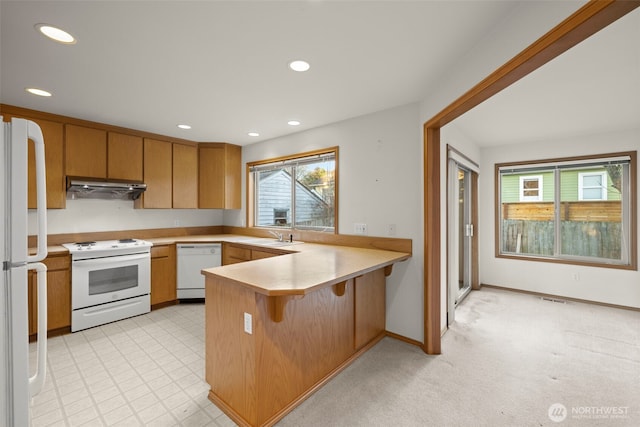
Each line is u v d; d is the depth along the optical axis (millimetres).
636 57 1953
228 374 1784
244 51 1876
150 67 2082
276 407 1734
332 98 2639
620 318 3352
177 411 1793
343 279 1777
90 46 1810
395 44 1799
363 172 3080
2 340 967
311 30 1658
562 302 3932
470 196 4418
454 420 1730
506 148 4492
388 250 2857
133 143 3631
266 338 1672
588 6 1069
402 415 1772
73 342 2688
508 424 1698
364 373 2230
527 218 4430
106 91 2494
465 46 1824
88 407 1816
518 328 3076
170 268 3713
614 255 3799
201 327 3043
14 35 1683
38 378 1047
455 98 2047
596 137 3812
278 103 2768
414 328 2705
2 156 961
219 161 4344
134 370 2232
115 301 3186
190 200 4184
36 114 2939
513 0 1396
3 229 964
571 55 1932
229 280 1704
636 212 3596
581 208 4012
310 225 3787
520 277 4402
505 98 2656
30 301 2699
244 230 4535
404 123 2777
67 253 2898
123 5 1433
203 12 1493
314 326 2021
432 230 2531
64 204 3123
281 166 4055
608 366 2320
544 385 2072
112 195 3646
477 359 2436
